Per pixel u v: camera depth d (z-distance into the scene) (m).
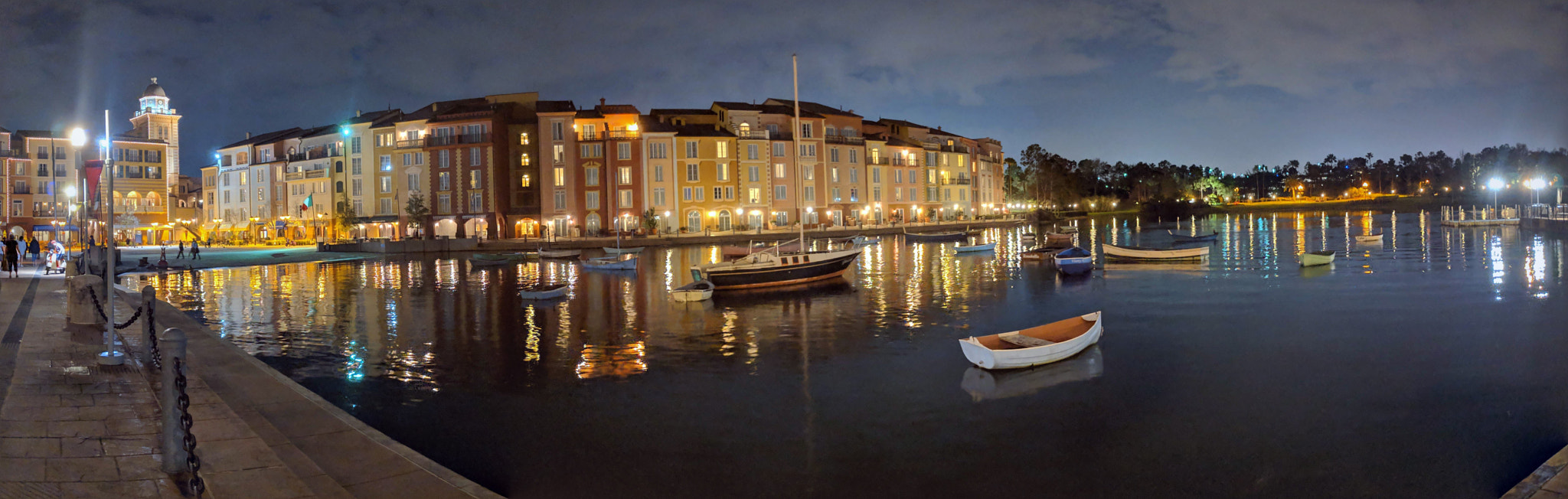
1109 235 103.94
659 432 16.03
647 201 102.56
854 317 31.69
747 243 95.31
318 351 25.28
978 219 144.62
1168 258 55.31
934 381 19.83
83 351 16.77
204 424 11.96
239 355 17.70
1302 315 29.59
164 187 116.06
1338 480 13.09
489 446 15.28
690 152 104.94
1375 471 13.44
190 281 50.47
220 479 9.73
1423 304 31.59
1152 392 18.47
